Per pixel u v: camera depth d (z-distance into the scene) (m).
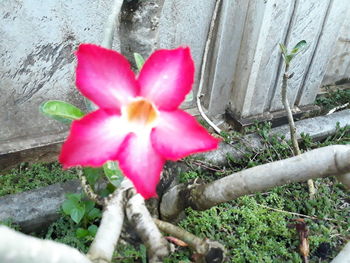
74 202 0.25
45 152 0.36
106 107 0.14
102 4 0.32
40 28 0.31
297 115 0.43
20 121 0.34
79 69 0.14
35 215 0.28
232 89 0.40
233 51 0.38
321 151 0.19
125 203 0.19
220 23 0.36
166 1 0.34
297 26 0.37
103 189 0.22
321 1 0.36
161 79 0.14
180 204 0.25
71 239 0.27
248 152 0.37
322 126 0.41
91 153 0.13
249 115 0.40
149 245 0.18
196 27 0.37
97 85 0.14
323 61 0.41
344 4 0.38
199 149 0.13
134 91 0.14
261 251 0.28
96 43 0.34
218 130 0.37
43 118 0.35
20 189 0.32
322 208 0.32
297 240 0.29
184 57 0.14
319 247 0.30
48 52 0.32
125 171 0.14
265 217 0.30
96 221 0.28
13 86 0.32
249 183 0.21
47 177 0.33
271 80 0.39
